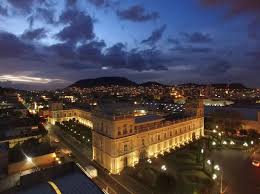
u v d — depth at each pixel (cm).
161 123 7600
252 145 8194
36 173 2942
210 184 5266
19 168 5000
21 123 9044
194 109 9606
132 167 6328
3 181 4453
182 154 7388
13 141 7169
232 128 10094
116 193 4900
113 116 6006
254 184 5266
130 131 6425
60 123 12269
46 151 5662
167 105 15875
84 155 7319
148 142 7050
